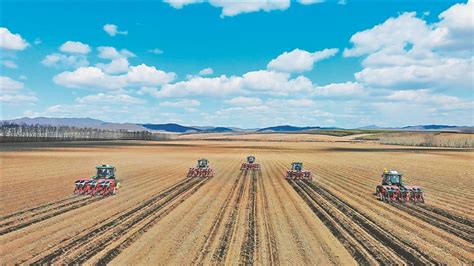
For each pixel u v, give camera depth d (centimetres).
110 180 3081
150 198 2831
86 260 1462
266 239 1775
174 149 10531
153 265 1424
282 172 4919
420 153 9394
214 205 2572
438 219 2244
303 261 1494
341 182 3941
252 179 4116
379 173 4853
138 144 13500
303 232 1906
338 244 1714
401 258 1541
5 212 2275
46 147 9881
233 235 1831
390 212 2434
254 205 2591
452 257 1560
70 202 2627
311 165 5988
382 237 1838
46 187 3253
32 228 1909
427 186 3697
